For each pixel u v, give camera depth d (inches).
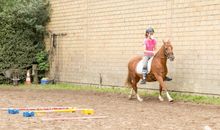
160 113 511.8
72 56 936.9
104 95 747.4
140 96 717.3
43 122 427.8
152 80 669.3
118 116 480.1
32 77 1007.6
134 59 682.2
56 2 985.5
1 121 433.7
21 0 998.4
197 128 402.0
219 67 639.1
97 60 868.0
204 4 661.9
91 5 885.2
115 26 826.2
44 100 659.4
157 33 738.8
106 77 844.6
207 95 656.4
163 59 641.0
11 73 973.8
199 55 668.1
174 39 708.0
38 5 987.3
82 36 908.6
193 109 554.9
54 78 984.3
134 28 783.7
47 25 1008.2
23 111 497.4
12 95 739.4
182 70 693.3
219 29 639.8
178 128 401.7
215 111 535.5
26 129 386.0
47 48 1008.9
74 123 423.5
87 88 858.8
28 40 1005.8
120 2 815.1
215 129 398.3
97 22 869.8
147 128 399.9
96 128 394.9
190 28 682.2
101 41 858.8
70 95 747.4
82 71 907.4
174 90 705.0
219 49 639.1
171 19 713.6
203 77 661.9
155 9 742.5
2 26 981.2
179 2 700.7
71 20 940.6
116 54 821.9
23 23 999.0
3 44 981.8
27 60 1001.5
